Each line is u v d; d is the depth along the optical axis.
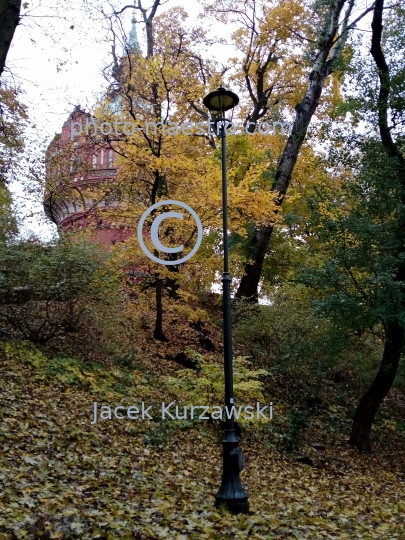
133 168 12.77
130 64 14.48
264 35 20.02
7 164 15.09
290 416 11.41
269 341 14.30
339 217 12.45
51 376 9.53
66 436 7.16
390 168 12.14
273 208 11.91
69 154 15.16
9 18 7.92
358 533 5.80
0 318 11.09
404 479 10.93
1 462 5.53
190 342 15.06
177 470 7.29
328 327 13.13
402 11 12.79
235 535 4.82
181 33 17.30
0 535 3.73
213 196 11.09
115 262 11.72
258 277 17.03
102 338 12.12
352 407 15.16
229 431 6.04
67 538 3.97
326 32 17.30
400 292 11.04
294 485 8.18
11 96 14.02
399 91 12.13
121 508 4.89
